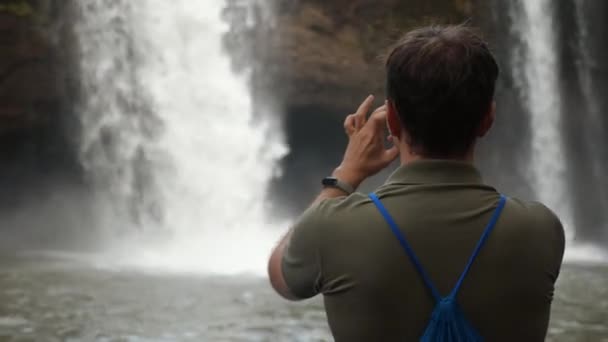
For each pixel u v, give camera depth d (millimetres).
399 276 1744
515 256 1757
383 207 1805
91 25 22391
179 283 11320
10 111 21328
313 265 1823
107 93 22906
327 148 27969
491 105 1870
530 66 27859
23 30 20938
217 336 6934
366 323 1746
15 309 8281
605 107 28344
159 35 23391
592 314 8461
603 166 28906
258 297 9656
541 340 1782
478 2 26625
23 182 23906
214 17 23938
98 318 7824
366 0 25484
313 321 7824
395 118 1926
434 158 1873
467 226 1773
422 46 1822
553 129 28531
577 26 28109
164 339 6754
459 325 1712
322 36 25203
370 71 25469
